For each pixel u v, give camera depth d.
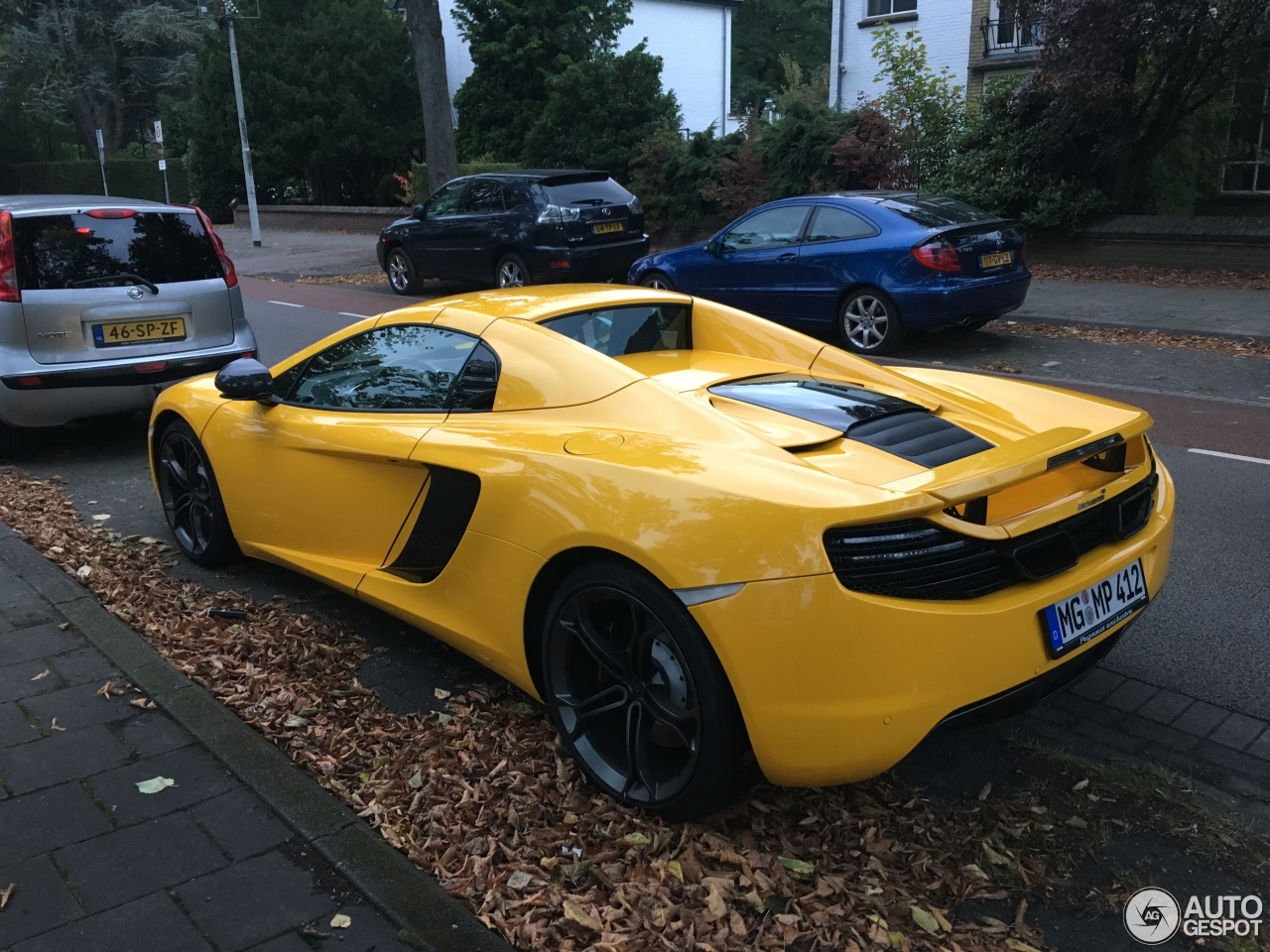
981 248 9.60
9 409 6.30
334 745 3.20
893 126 16.72
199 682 3.58
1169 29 12.74
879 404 3.36
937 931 2.41
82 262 6.48
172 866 2.60
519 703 3.47
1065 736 3.30
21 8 40.22
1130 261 14.24
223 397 4.45
